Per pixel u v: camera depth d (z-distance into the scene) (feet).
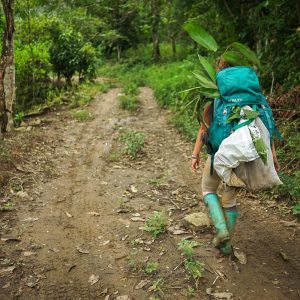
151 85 56.85
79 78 53.01
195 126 26.09
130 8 76.84
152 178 18.31
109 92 50.11
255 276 10.61
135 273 10.80
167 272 10.78
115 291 10.08
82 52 48.80
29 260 11.41
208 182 11.26
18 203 15.06
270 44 27.91
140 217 14.19
